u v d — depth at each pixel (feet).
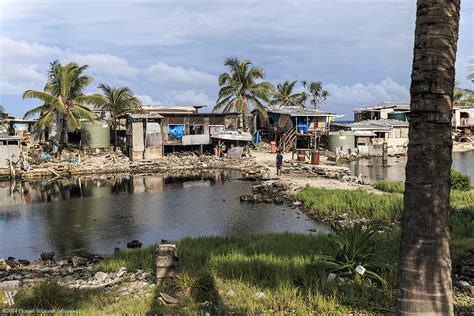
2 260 47.11
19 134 165.17
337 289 29.04
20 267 46.21
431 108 16.35
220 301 28.17
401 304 16.71
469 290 29.50
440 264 16.37
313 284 30.22
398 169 143.02
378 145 184.03
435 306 16.21
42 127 148.66
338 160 170.60
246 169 144.46
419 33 16.60
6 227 70.28
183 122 169.48
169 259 32.96
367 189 96.02
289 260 36.50
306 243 45.70
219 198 95.45
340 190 89.25
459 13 16.74
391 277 31.14
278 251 41.14
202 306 27.45
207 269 34.09
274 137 205.05
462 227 47.78
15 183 124.47
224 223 70.85
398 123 201.36
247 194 99.66
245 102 200.95
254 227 67.00
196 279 31.17
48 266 45.96
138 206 87.40
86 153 163.32
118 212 81.61
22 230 68.13
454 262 34.45
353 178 112.37
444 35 16.28
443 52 16.29
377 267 32.68
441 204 16.44
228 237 51.90
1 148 135.33
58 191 108.88
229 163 154.71
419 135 16.55
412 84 16.89
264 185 103.30
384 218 64.64
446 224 16.57
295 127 188.14
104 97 159.63
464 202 68.90
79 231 67.00
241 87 201.87
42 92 147.74
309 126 193.16
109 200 94.73
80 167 143.23
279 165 126.21
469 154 191.21
